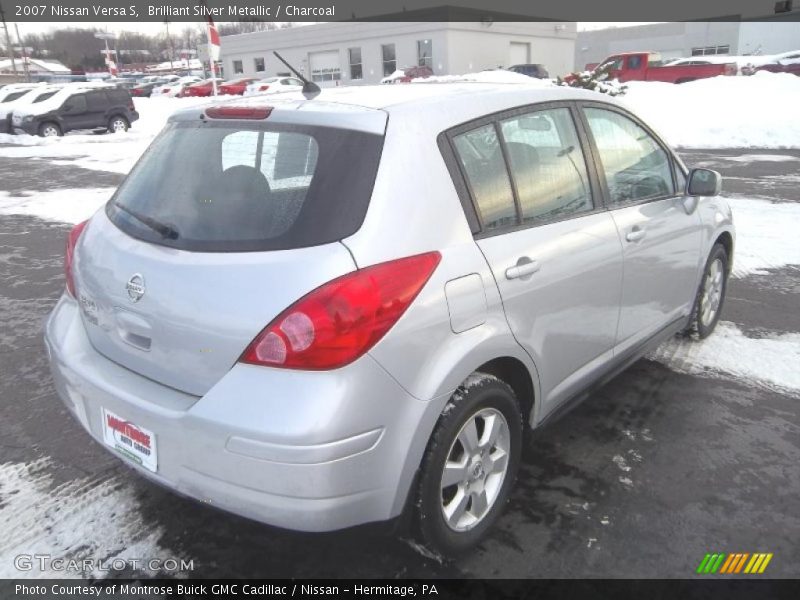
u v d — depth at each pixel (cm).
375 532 236
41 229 864
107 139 2034
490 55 4031
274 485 212
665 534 282
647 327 377
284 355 211
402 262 228
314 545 276
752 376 427
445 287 237
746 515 295
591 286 311
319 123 247
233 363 220
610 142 352
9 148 1819
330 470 211
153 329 239
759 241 743
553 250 288
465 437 255
